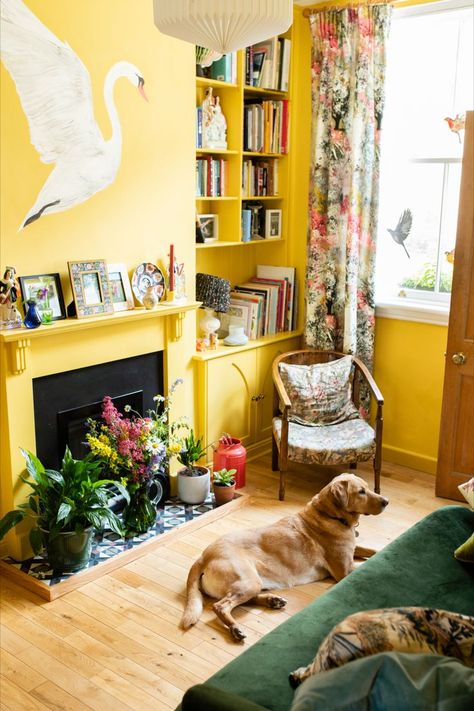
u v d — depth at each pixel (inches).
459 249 146.3
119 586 119.8
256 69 170.6
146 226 142.9
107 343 136.1
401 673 51.0
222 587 112.0
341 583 90.4
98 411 137.9
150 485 139.1
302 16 172.7
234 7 85.9
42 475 120.0
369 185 164.7
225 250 181.9
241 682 70.0
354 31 159.8
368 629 58.2
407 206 170.4
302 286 187.5
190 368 157.5
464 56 157.1
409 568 94.0
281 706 66.1
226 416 168.1
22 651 102.2
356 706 51.2
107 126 131.8
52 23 120.2
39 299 124.3
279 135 178.1
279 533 120.8
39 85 119.7
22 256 122.1
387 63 158.7
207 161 162.1
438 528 105.0
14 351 118.3
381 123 161.3
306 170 181.0
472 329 147.9
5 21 113.3
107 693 93.5
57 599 115.9
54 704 91.3
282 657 74.4
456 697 48.8
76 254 130.5
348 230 166.6
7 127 116.3
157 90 139.9
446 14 153.3
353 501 118.9
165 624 109.1
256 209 179.8
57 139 123.8
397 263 174.6
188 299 155.4
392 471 171.9
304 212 183.5
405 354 171.3
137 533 134.7
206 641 104.9
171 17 88.7
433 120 163.9
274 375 161.5
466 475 153.5
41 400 126.6
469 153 141.9
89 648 103.0
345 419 163.8
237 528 140.9
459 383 151.0
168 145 144.2
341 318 174.4
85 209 130.7
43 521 120.9
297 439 152.1
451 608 84.7
